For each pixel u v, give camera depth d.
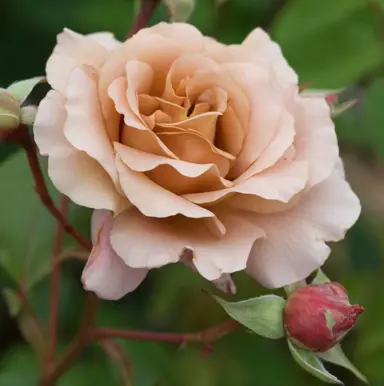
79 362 0.54
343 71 0.50
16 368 0.53
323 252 0.40
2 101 0.40
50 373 0.47
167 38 0.40
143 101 0.40
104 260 0.39
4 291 0.49
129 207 0.39
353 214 0.40
